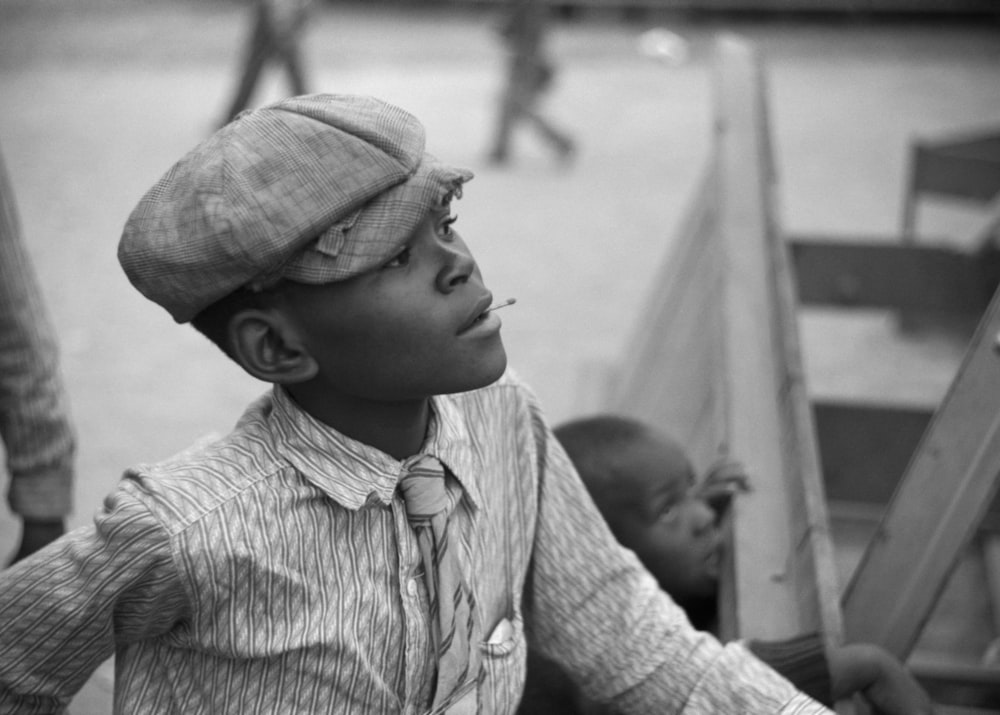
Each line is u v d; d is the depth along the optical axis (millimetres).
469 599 1046
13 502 1841
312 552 986
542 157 7672
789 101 8945
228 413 4105
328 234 900
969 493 1561
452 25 11602
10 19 11609
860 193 6637
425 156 938
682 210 6508
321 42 10820
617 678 1201
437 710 1031
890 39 11094
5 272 1740
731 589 1566
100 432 3930
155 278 923
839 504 2896
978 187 4719
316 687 1001
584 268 5578
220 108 8695
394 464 1011
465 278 966
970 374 1562
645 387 3090
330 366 958
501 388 1167
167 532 935
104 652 1016
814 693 1327
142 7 12188
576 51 10789
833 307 3824
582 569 1215
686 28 11625
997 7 11352
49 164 7309
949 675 1943
